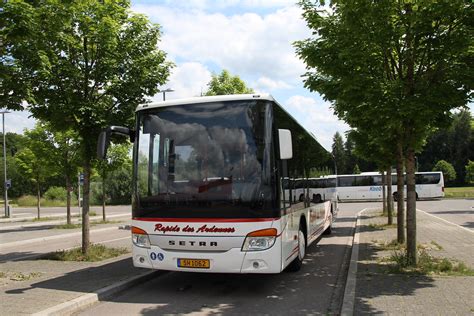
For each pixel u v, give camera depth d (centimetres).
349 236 1559
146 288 798
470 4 747
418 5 770
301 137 1008
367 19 793
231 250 669
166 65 1127
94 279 820
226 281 844
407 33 804
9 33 779
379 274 805
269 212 672
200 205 689
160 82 1104
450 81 804
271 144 697
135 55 1095
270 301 695
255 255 663
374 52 832
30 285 774
